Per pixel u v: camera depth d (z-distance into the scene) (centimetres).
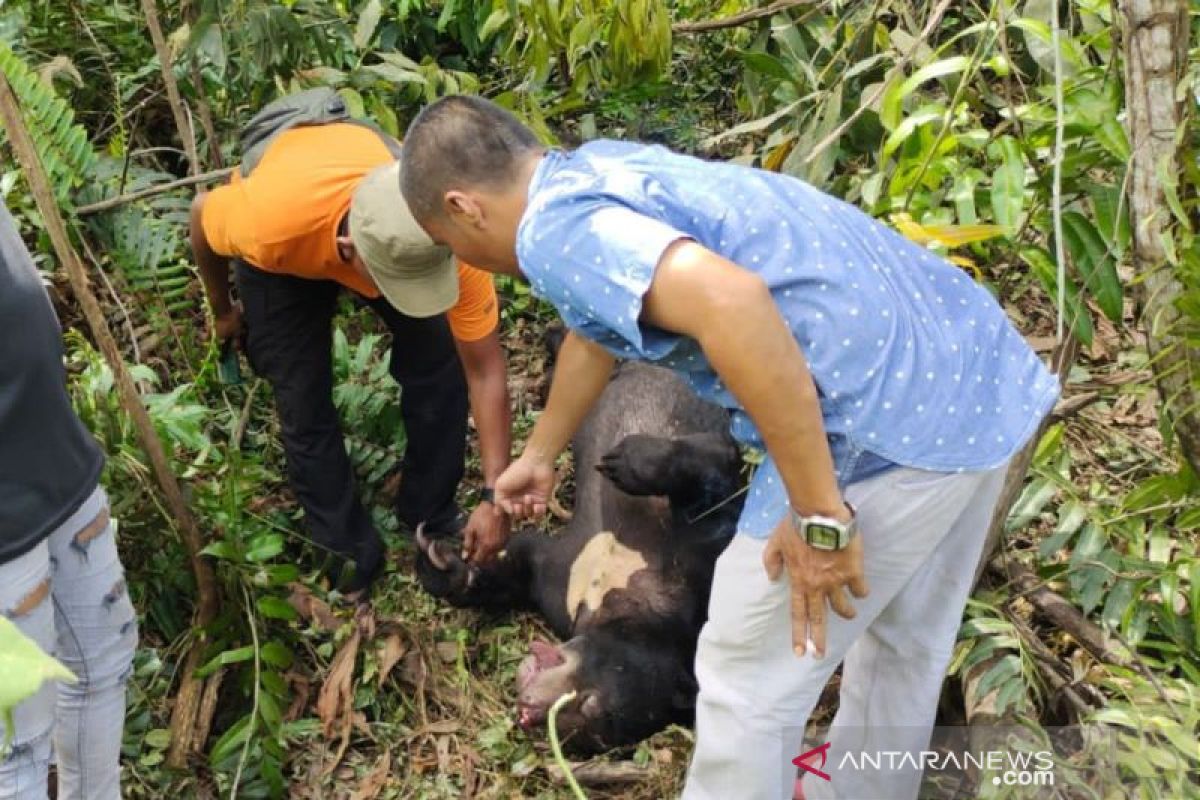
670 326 186
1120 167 293
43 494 209
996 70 306
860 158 392
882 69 383
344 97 403
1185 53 258
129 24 471
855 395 204
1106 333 439
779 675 237
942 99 395
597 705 327
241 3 395
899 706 264
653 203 199
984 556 308
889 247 220
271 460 393
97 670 245
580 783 320
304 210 295
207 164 453
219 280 357
